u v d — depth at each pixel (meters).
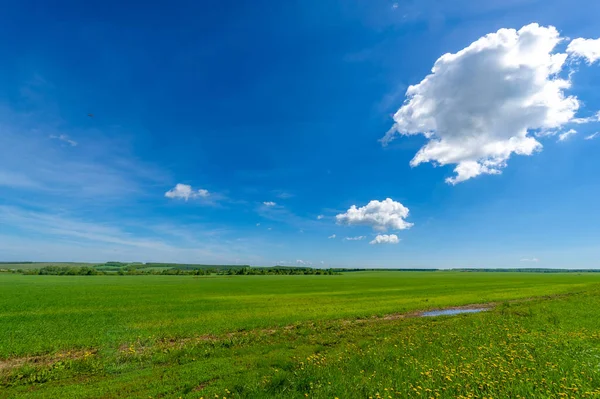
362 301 39.62
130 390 10.56
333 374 10.28
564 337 14.51
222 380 11.17
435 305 35.03
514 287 66.44
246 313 29.75
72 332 21.17
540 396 7.45
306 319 26.25
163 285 74.50
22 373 13.10
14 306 34.44
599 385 8.18
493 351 12.22
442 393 8.16
